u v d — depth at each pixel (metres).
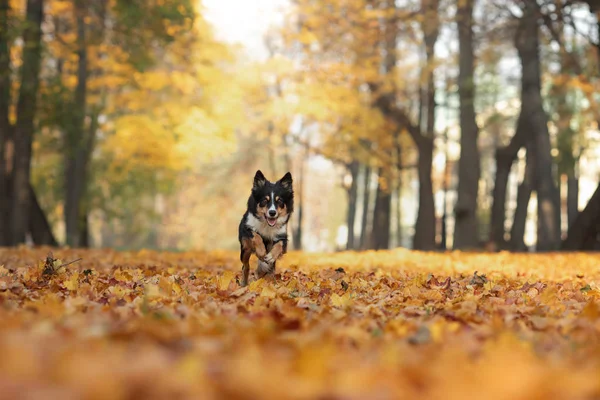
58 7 25.83
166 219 54.75
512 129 41.66
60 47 27.11
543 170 26.36
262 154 46.91
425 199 29.94
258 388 2.31
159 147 28.62
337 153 35.09
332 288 8.40
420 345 3.88
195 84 30.28
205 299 6.51
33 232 24.23
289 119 35.25
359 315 5.45
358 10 26.92
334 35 28.30
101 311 5.07
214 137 29.34
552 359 3.42
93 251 18.20
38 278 8.63
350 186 40.53
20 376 2.32
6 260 13.13
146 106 30.03
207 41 30.19
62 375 2.35
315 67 30.80
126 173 30.75
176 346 3.37
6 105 22.03
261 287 7.70
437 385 2.51
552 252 23.02
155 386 2.32
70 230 26.83
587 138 34.50
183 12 23.02
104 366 2.49
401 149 34.72
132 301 6.09
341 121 32.97
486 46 30.38
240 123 33.84
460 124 27.89
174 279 8.64
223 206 54.97
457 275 11.48
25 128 21.58
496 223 30.75
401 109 30.27
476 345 3.83
